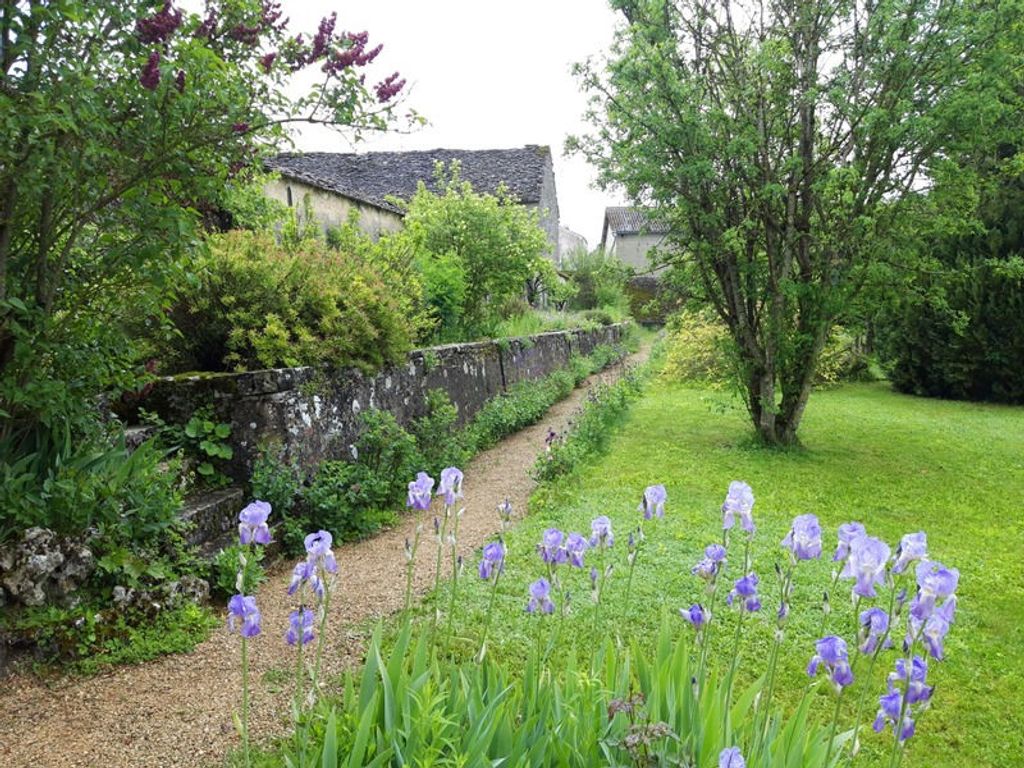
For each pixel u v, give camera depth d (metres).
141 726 3.24
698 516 6.95
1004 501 7.95
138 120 3.96
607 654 2.87
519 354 14.43
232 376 5.87
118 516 4.26
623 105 9.96
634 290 39.53
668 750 2.35
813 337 10.03
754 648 4.42
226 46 4.53
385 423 7.33
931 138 8.88
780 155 9.79
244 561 2.20
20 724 3.22
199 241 4.52
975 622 4.97
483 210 15.41
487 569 2.81
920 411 14.41
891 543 6.49
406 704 2.36
